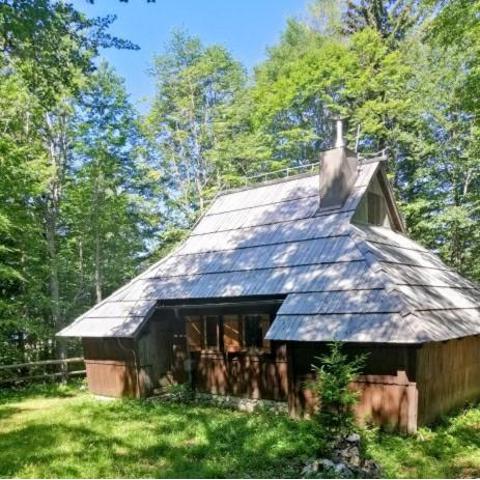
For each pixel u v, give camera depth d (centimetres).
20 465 720
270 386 1086
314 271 1034
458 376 1016
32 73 857
